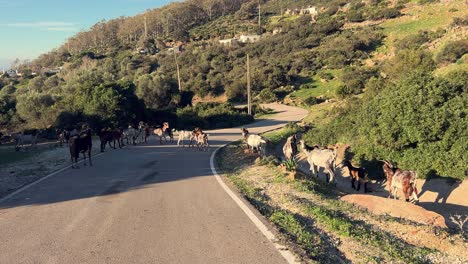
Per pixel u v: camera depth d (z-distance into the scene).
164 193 11.36
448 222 12.98
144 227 7.84
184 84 84.69
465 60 43.56
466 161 16.48
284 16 145.12
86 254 6.34
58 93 69.56
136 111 49.12
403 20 97.69
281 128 45.38
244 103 77.25
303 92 76.56
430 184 17.20
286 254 6.21
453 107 18.25
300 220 8.43
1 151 27.88
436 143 17.88
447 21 85.69
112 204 9.95
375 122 20.86
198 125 52.22
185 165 18.22
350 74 70.31
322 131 29.48
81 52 146.25
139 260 6.06
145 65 104.62
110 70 104.88
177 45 132.12
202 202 10.07
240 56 102.25
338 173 21.30
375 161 20.17
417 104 18.66
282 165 14.86
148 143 32.91
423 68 43.00
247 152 22.38
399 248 6.87
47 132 41.41
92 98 44.84
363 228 7.76
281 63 88.12
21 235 7.39
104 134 26.16
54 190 11.99
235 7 179.25
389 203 10.62
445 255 6.81
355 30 101.00
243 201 10.08
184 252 6.38
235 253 6.29
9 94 94.31
